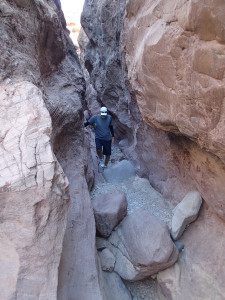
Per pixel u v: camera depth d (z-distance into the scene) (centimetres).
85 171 383
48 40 385
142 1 272
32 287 161
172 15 190
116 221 325
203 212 316
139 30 271
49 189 164
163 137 354
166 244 284
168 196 379
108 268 300
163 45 201
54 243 171
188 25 167
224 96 168
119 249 314
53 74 417
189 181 334
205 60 167
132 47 299
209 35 159
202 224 312
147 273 294
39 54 353
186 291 279
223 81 163
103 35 572
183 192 349
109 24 534
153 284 318
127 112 574
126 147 593
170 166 368
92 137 656
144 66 239
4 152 174
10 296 154
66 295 209
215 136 187
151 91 246
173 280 288
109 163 550
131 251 294
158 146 384
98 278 243
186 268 293
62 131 351
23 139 180
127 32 326
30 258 163
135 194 409
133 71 283
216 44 158
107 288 278
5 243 169
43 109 207
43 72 372
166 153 364
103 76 630
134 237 300
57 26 408
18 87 231
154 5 233
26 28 307
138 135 459
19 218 162
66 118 361
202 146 215
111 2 512
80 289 227
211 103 178
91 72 824
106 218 319
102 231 321
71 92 435
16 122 195
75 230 271
